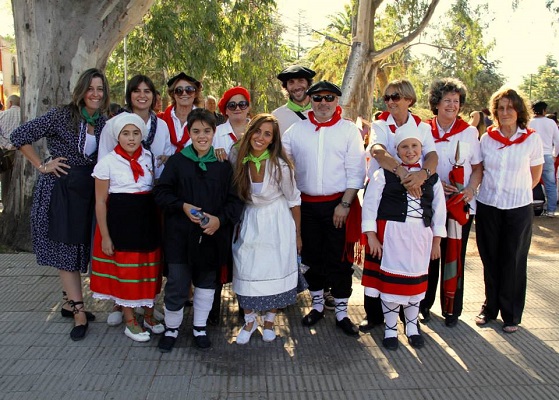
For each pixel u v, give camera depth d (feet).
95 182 12.25
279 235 12.44
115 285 12.51
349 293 13.67
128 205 12.08
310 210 13.47
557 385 11.24
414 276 12.25
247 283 12.36
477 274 18.61
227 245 12.21
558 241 25.89
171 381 11.10
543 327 14.11
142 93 13.37
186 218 11.96
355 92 42.32
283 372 11.59
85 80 12.57
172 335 12.56
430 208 12.35
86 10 19.06
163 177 12.01
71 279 13.15
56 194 12.70
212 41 51.88
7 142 21.48
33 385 10.84
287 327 13.91
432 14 43.14
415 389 11.02
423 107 64.08
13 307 14.71
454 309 13.98
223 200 12.12
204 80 57.41
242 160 12.14
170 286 12.21
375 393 10.84
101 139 12.63
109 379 11.12
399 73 63.87
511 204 13.38
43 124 12.59
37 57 19.22
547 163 30.96
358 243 13.71
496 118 13.60
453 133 13.35
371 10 42.91
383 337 13.34
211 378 11.26
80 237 12.80
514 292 13.58
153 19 47.44
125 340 12.91
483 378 11.49
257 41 57.41
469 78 56.34
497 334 13.64
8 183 21.49
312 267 13.85
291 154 13.58
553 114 32.81
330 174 13.16
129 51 52.26
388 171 12.41
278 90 85.71
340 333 13.57
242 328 13.03
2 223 20.88
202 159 12.00
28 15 19.08
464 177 13.41
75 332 12.90
